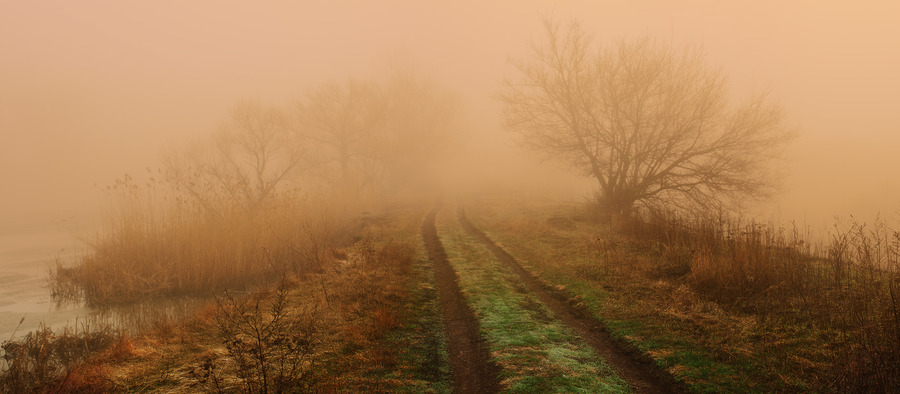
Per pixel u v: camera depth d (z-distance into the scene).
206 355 6.45
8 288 12.88
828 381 5.06
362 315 8.18
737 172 16.97
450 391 5.61
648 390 5.54
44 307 11.12
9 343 8.01
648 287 9.25
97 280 12.12
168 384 5.55
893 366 5.08
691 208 17.61
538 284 10.53
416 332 7.53
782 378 5.36
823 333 6.29
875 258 8.78
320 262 12.21
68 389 5.58
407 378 5.82
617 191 19.03
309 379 5.59
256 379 5.55
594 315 8.19
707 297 8.36
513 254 13.52
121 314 10.49
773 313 7.22
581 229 16.11
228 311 8.52
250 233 14.41
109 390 5.47
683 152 17.08
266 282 12.78
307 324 7.54
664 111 17.09
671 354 6.34
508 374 5.91
